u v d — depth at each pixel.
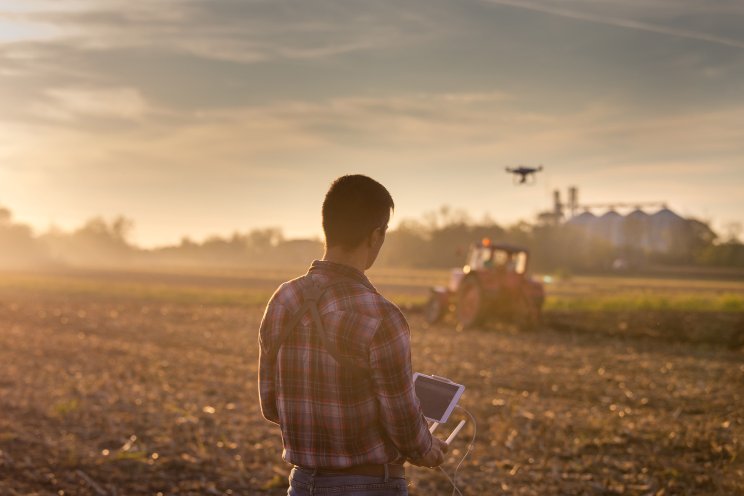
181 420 8.35
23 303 28.80
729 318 19.73
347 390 2.29
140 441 7.54
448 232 94.25
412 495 6.00
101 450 7.21
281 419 2.41
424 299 30.56
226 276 63.16
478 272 19.72
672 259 89.44
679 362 13.60
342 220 2.39
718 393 10.37
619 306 24.47
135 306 27.86
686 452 7.15
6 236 154.62
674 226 92.38
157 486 6.18
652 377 11.83
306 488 2.37
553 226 84.56
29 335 17.53
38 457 6.92
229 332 18.97
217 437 7.68
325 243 2.46
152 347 15.52
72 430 7.96
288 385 2.38
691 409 9.23
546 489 6.09
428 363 13.14
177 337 17.70
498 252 20.48
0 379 11.12
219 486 6.20
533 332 18.91
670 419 8.57
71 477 6.37
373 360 2.25
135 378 11.41
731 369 12.74
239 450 7.22
